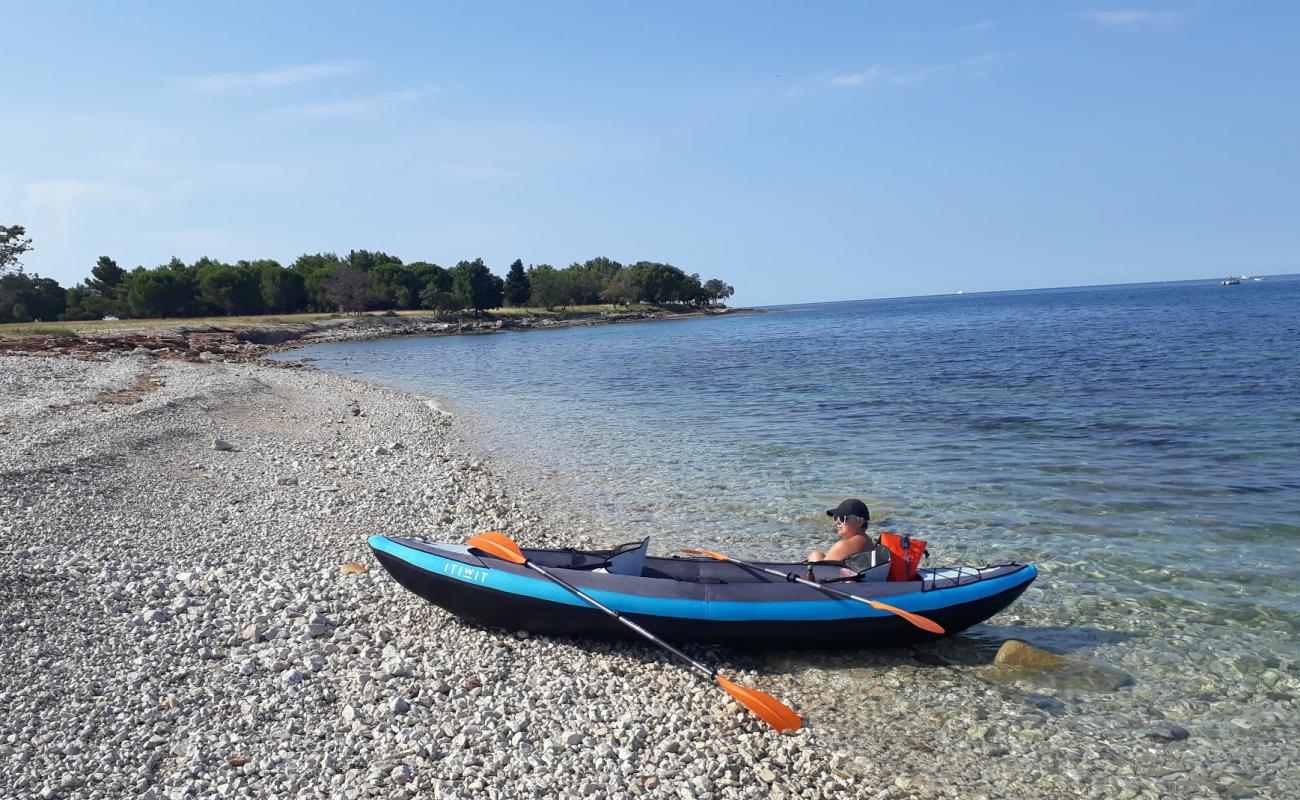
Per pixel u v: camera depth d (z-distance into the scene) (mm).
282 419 21469
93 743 5426
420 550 7926
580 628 7637
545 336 89625
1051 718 6523
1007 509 12383
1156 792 5543
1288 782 5637
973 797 5484
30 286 79125
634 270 162500
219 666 6711
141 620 7434
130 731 5617
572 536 11562
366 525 11438
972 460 15969
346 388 31844
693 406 25969
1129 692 6906
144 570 8797
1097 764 5879
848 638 7621
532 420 23547
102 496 11352
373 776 5203
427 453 17906
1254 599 8734
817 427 20797
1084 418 20453
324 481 14188
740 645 7617
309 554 9883
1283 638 7801
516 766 5453
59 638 6879
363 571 9227
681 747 5895
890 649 7816
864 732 6328
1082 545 10609
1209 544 10492
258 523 11086
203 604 7914
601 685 6922
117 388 24234
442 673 6820
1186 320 70062
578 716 6258
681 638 7570
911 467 15531
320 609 8031
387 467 16031
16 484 11172
